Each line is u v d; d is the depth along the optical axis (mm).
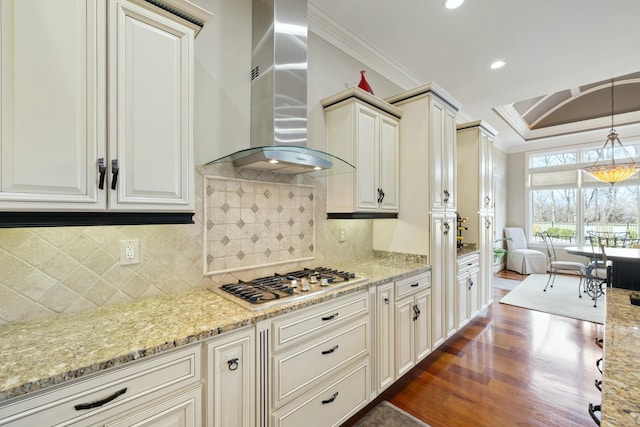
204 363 1142
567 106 5672
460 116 4742
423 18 2379
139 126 1177
